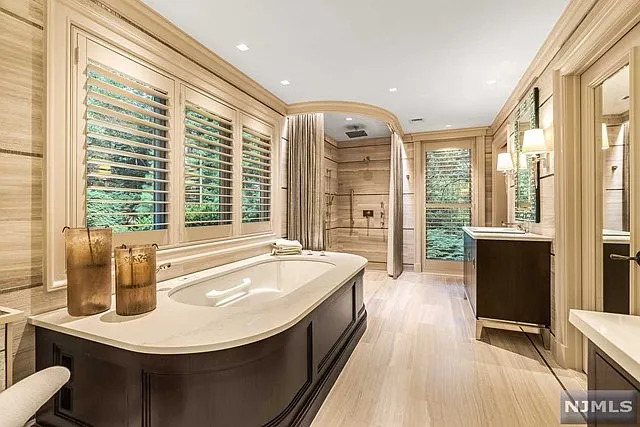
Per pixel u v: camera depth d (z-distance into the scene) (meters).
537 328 2.85
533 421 1.86
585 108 2.32
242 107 3.35
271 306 1.88
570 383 2.26
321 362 2.14
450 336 3.10
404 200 6.04
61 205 1.78
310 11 2.22
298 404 1.79
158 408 1.39
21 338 1.63
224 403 1.43
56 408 1.62
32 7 1.66
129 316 1.69
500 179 5.24
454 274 5.77
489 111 4.53
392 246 5.46
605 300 2.20
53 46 1.74
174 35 2.45
